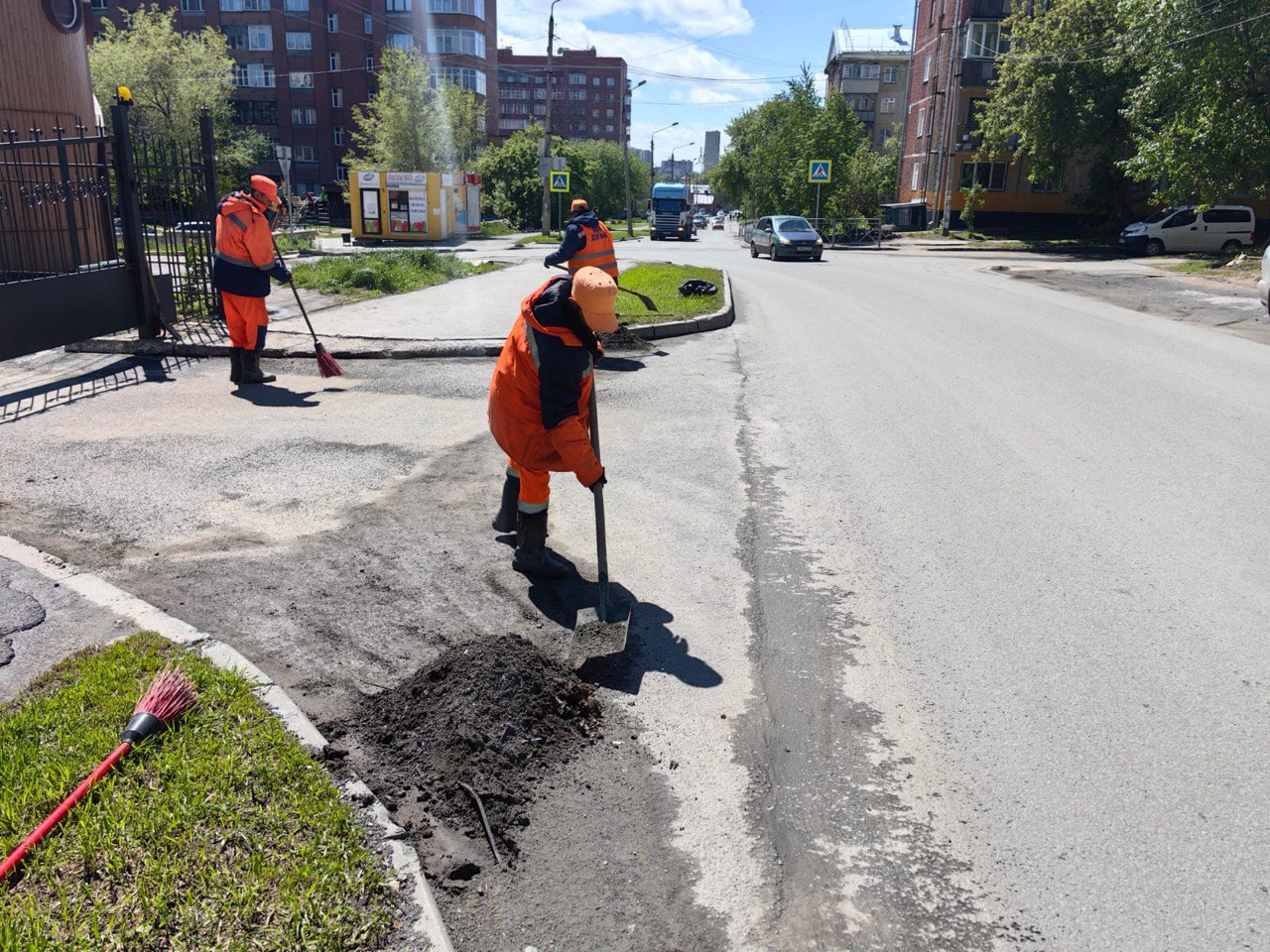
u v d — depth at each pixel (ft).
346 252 88.38
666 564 16.03
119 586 14.55
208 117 38.09
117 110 33.12
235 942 7.36
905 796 10.14
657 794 10.15
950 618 14.14
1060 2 116.16
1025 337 39.88
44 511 17.79
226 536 16.76
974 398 28.17
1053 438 23.66
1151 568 15.79
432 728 10.75
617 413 26.22
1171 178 83.30
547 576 15.24
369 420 24.77
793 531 17.58
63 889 7.78
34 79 41.04
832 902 8.69
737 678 12.49
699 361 33.88
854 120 165.07
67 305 31.48
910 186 184.75
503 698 11.06
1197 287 63.16
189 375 30.48
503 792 9.91
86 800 8.80
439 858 9.05
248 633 13.17
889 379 30.96
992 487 19.98
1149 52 79.46
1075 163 151.23
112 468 20.47
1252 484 19.99
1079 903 8.63
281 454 21.68
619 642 12.60
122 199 33.83
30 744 9.68
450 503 18.66
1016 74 120.88
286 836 8.57
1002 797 10.10
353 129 231.50
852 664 12.83
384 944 7.59
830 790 10.25
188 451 21.79
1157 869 9.03
